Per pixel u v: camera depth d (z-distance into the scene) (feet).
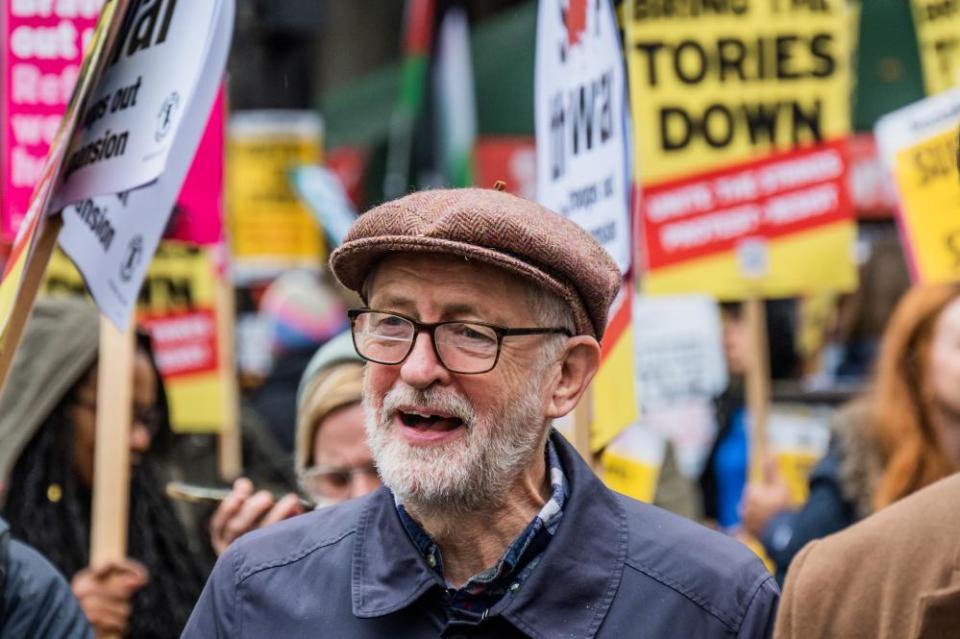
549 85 13.38
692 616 9.29
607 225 12.28
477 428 9.14
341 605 9.44
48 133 14.39
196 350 20.08
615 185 12.10
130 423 14.70
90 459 14.69
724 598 9.37
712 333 23.73
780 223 18.25
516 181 33.96
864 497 15.28
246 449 20.36
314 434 13.94
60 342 14.51
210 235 13.87
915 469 14.75
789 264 18.24
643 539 9.53
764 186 18.24
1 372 10.30
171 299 20.18
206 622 9.74
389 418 9.32
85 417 14.64
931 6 18.89
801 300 27.27
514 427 9.22
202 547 15.33
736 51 18.24
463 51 34.22
